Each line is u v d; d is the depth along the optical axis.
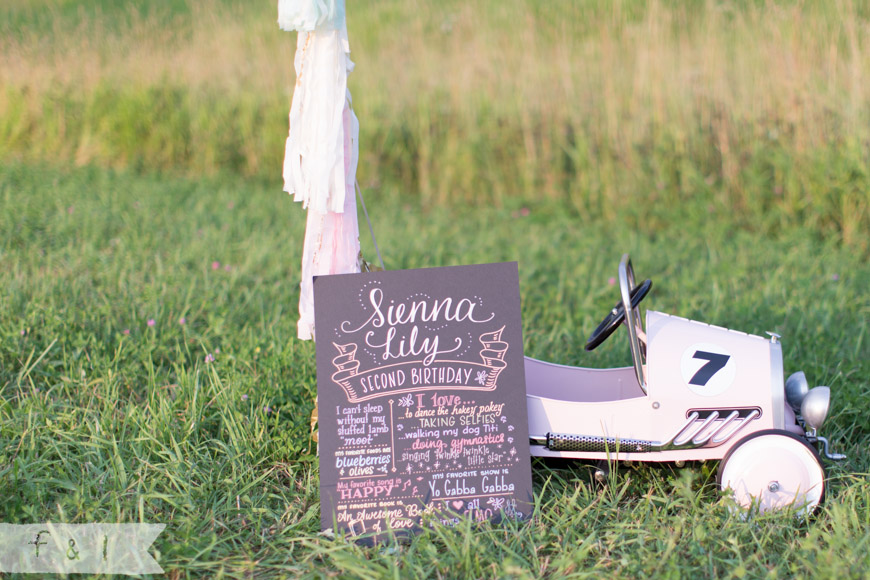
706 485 3.29
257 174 9.30
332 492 2.98
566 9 10.85
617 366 4.36
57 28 11.08
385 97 9.66
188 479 3.16
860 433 3.79
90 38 10.84
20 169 8.27
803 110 7.64
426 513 2.96
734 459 3.01
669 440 3.05
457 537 2.88
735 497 3.01
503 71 9.83
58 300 4.77
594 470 3.38
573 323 5.17
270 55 10.65
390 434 3.02
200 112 9.51
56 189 7.51
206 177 8.96
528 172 8.81
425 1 11.84
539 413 3.11
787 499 2.97
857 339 4.60
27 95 9.79
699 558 2.71
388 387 3.03
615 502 3.08
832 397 3.89
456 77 9.78
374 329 3.04
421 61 10.32
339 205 3.07
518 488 3.05
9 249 5.69
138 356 4.23
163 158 9.56
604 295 5.66
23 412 3.54
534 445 3.13
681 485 3.04
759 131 7.82
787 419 3.16
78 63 10.14
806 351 4.48
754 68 8.38
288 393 3.93
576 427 3.11
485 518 3.02
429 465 3.02
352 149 3.20
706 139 8.18
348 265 3.25
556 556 2.80
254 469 3.33
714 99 8.27
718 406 3.01
